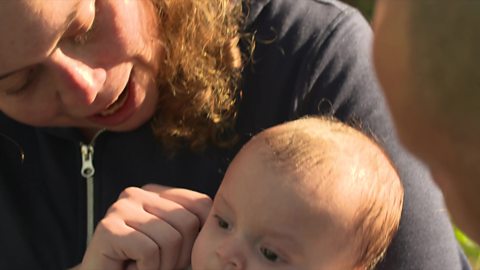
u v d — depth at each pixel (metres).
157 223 1.86
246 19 2.05
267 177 1.74
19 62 1.61
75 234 2.15
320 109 1.97
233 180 1.78
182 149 2.07
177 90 1.98
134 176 2.10
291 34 2.03
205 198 1.92
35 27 1.56
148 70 1.93
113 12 1.77
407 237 1.90
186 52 1.94
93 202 2.13
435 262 1.93
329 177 1.73
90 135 2.10
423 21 0.97
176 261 1.87
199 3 1.93
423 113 1.00
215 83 1.99
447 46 0.94
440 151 1.03
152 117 2.05
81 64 1.77
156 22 1.91
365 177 1.76
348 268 1.78
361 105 1.97
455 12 0.93
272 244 1.71
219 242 1.75
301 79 1.99
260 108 2.03
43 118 1.90
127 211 1.89
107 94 1.84
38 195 2.17
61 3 1.58
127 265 1.89
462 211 1.11
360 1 5.16
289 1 2.07
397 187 1.83
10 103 1.85
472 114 0.94
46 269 2.18
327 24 2.04
